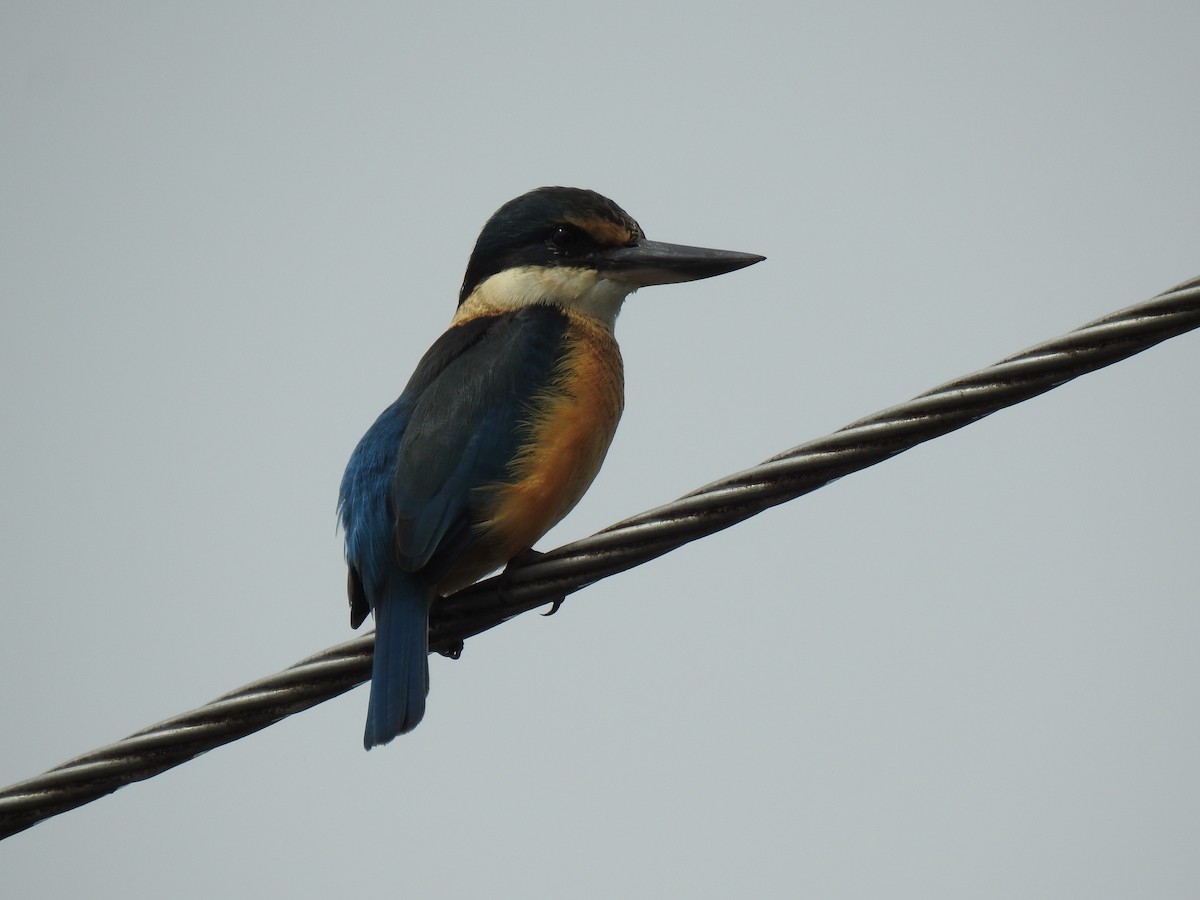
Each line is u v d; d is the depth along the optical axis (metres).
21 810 8.33
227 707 8.80
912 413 8.25
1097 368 8.05
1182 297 7.85
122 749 8.48
